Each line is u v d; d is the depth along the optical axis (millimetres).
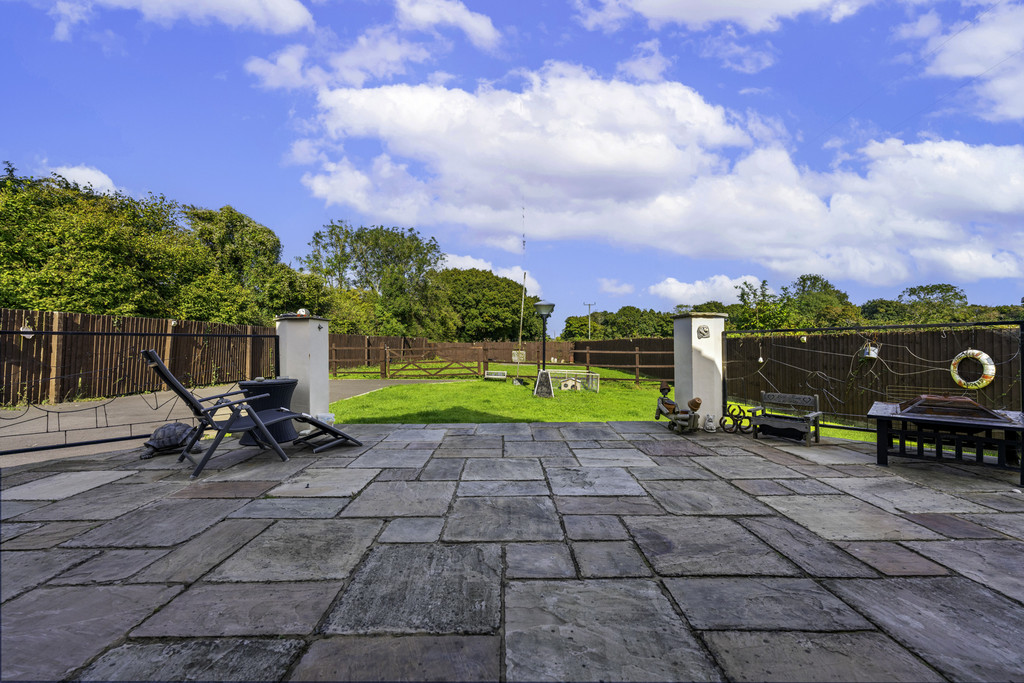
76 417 8453
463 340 54094
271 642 1891
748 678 1690
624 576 2467
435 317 38938
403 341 28469
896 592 2320
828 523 3240
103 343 11602
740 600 2236
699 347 6844
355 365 23203
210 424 4551
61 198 18609
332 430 5578
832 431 8562
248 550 2777
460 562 2627
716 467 4812
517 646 1868
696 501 3721
